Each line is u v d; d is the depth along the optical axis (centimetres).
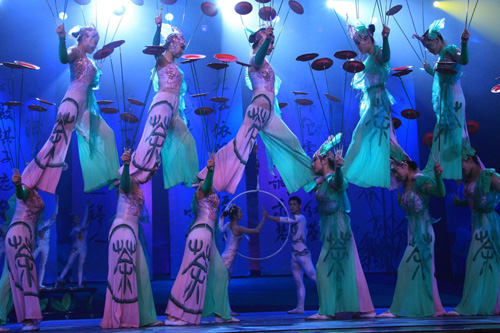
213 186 640
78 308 800
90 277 862
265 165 906
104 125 679
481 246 617
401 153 663
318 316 593
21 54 852
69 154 934
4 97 841
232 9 893
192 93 876
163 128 629
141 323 571
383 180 639
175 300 571
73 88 634
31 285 568
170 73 644
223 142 868
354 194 904
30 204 586
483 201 620
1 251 700
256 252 962
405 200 628
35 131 846
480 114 912
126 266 567
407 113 683
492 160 907
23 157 778
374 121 650
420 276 606
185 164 679
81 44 644
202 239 585
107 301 564
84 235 852
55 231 846
